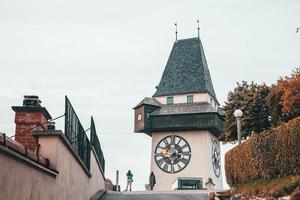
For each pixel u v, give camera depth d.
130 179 38.19
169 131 58.81
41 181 8.76
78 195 14.55
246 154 16.52
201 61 64.06
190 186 53.41
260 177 15.45
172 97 61.84
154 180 53.28
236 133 29.55
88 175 17.89
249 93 29.02
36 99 13.27
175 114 58.69
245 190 15.89
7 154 6.58
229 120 29.72
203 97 60.59
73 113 13.05
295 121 13.28
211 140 58.94
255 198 14.72
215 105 65.56
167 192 25.58
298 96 21.22
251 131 29.11
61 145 10.48
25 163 7.57
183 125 58.06
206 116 57.56
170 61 65.31
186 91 61.47
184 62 64.56
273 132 14.55
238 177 17.52
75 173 13.54
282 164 13.88
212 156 58.75
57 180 10.23
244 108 28.94
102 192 23.44
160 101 62.22
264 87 29.06
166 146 58.38
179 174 56.62
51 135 9.88
